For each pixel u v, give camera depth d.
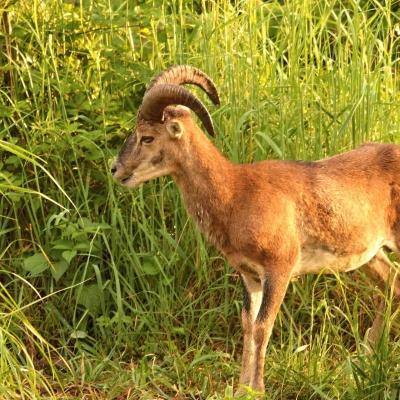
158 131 10.01
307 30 13.59
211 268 11.67
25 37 12.60
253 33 12.86
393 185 10.59
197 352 10.88
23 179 11.66
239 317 11.49
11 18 12.69
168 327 11.44
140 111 9.98
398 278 11.12
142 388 10.29
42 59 12.30
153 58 12.71
